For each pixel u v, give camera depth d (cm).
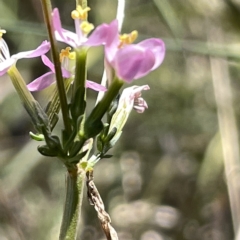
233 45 29
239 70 34
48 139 15
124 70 15
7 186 33
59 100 16
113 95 15
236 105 34
